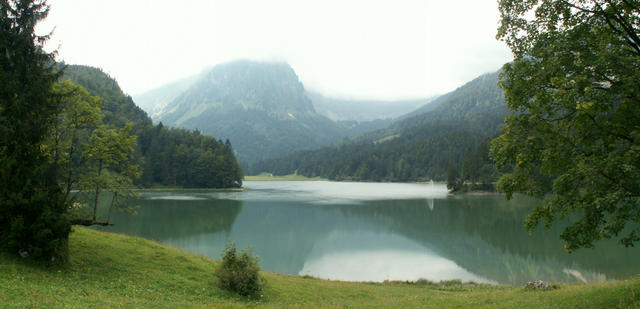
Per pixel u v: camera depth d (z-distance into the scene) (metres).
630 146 11.51
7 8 17.91
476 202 98.38
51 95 19.03
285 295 22.12
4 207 16.30
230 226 60.72
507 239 51.16
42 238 16.77
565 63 13.33
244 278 20.75
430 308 16.88
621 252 41.12
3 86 16.81
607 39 12.86
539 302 15.06
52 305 12.48
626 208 11.08
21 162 17.08
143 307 14.62
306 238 53.03
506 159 14.73
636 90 11.11
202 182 152.12
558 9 13.91
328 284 27.62
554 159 13.28
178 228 57.12
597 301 13.15
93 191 23.25
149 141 154.88
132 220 62.62
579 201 12.66
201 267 24.00
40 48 18.94
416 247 47.75
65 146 21.92
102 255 21.27
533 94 13.95
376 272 36.88
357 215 75.19
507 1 15.04
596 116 13.40
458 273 36.12
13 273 14.93
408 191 147.25
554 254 42.00
